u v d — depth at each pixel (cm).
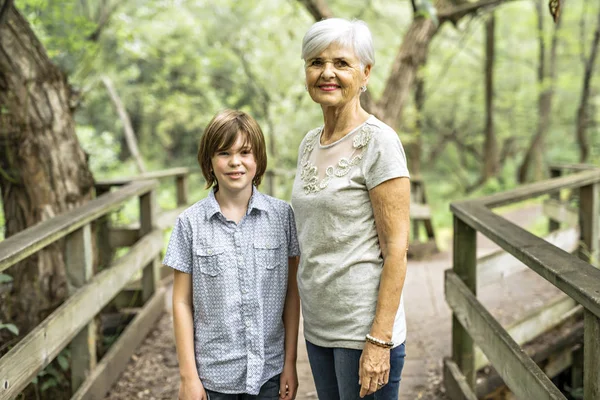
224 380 174
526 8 1346
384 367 160
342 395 172
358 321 163
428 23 580
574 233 408
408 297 486
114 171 1110
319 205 165
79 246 273
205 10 1150
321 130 176
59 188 337
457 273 281
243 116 171
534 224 812
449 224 1023
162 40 1127
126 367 330
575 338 361
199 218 173
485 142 1380
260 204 176
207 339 174
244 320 173
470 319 252
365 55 162
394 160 156
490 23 1241
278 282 178
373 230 163
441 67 1369
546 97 1364
